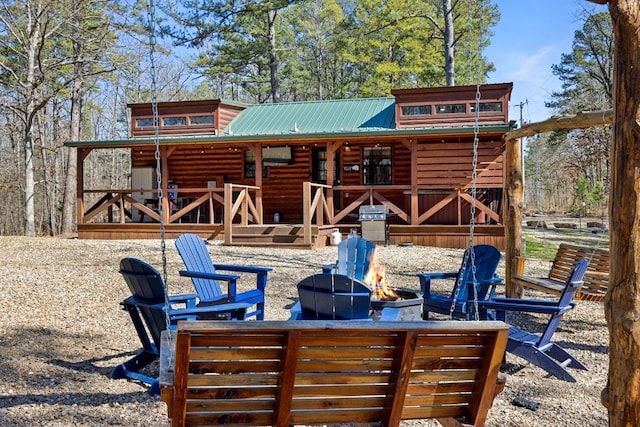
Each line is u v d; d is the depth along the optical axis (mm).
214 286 4984
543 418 3107
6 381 3520
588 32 22500
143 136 14445
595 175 25672
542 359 3814
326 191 13273
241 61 22281
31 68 16391
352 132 11703
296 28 33062
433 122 12477
